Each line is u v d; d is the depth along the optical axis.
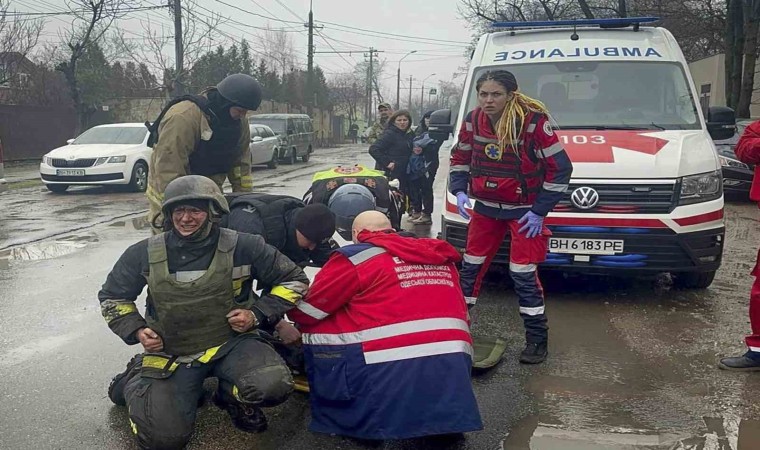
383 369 3.24
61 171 13.80
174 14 25.31
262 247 3.37
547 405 3.80
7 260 7.45
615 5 25.83
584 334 4.95
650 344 4.74
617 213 5.27
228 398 3.43
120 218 10.58
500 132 4.20
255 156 19.81
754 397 3.90
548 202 4.21
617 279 6.44
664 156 5.40
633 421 3.61
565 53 6.73
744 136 4.42
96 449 3.34
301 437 3.49
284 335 3.76
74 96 24.80
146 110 29.95
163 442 3.14
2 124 23.17
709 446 3.34
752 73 18.61
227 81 4.63
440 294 3.38
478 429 3.21
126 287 3.28
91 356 4.55
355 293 3.35
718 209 5.38
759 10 18.12
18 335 4.96
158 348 3.23
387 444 3.41
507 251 5.49
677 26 23.78
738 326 5.11
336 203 4.25
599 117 6.23
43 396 3.93
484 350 4.55
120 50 36.28
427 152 9.64
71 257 7.60
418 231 9.20
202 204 3.13
